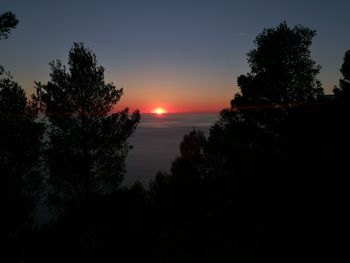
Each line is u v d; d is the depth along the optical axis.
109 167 18.69
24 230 12.32
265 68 17.81
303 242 9.63
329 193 11.26
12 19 7.50
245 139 18.23
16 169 16.89
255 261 9.38
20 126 16.78
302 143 13.87
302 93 16.92
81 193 18.38
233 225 12.27
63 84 17.88
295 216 10.88
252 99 17.83
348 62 14.59
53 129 18.22
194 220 14.18
